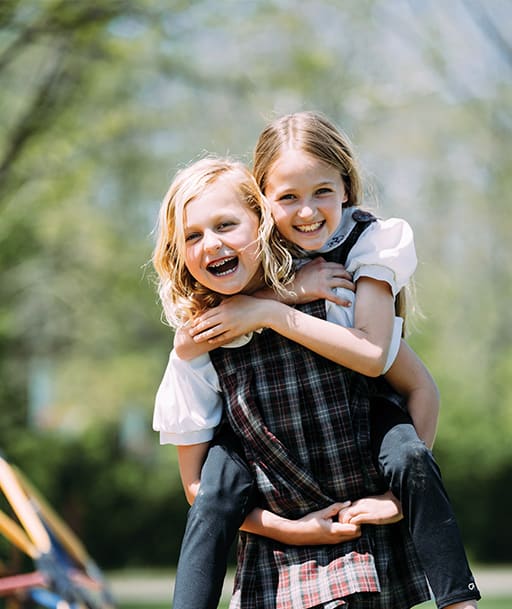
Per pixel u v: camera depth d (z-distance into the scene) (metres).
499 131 21.62
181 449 3.22
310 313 3.15
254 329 3.10
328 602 2.94
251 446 3.10
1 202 16.70
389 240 3.20
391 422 3.10
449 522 2.91
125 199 22.14
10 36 15.24
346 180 3.26
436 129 22.80
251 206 3.13
